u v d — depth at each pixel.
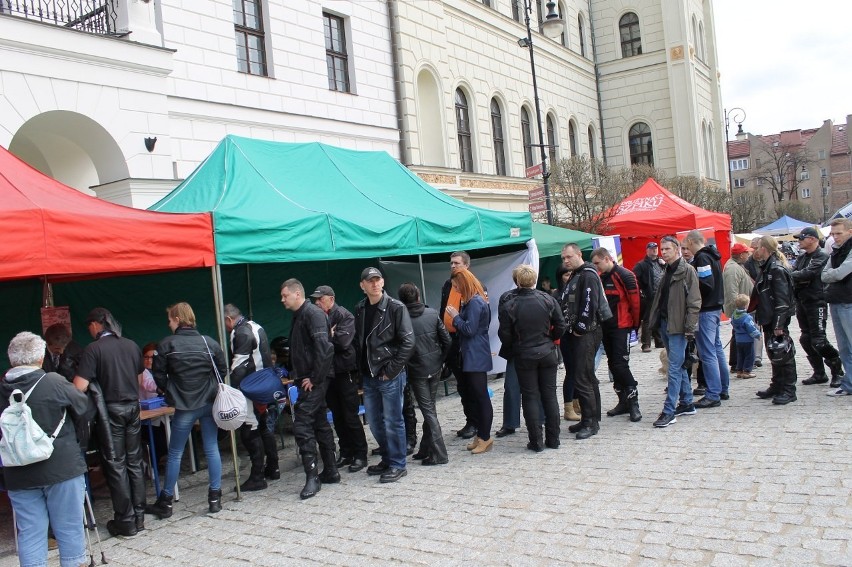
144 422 6.21
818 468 5.09
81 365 5.13
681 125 31.88
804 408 6.91
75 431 4.27
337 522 5.11
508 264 10.70
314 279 10.52
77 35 9.69
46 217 4.74
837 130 86.88
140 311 8.66
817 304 7.75
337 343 6.37
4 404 4.02
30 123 9.93
